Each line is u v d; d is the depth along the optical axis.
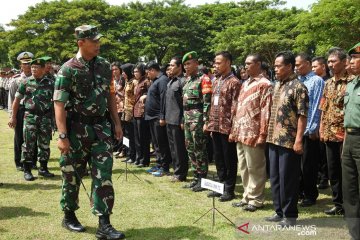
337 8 20.16
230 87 5.23
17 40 33.59
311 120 5.01
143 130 7.54
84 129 3.96
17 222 4.47
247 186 5.02
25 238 4.00
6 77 19.06
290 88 4.17
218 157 5.50
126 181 6.43
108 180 3.93
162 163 6.95
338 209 4.71
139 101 7.47
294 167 4.16
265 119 4.67
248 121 4.80
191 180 6.52
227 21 36.56
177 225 4.35
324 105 4.69
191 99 5.86
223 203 5.21
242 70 8.38
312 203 5.16
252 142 4.77
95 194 3.91
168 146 6.93
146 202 5.23
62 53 30.45
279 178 4.32
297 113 4.12
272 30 31.33
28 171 6.62
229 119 5.23
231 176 5.33
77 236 4.05
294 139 4.13
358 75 3.69
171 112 6.35
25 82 6.50
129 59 33.00
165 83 6.72
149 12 35.50
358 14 19.70
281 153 4.20
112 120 4.33
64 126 3.90
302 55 5.24
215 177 6.72
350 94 3.71
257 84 4.77
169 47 34.12
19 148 7.23
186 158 6.44
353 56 3.65
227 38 32.22
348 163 3.72
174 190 5.88
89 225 4.38
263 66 6.43
